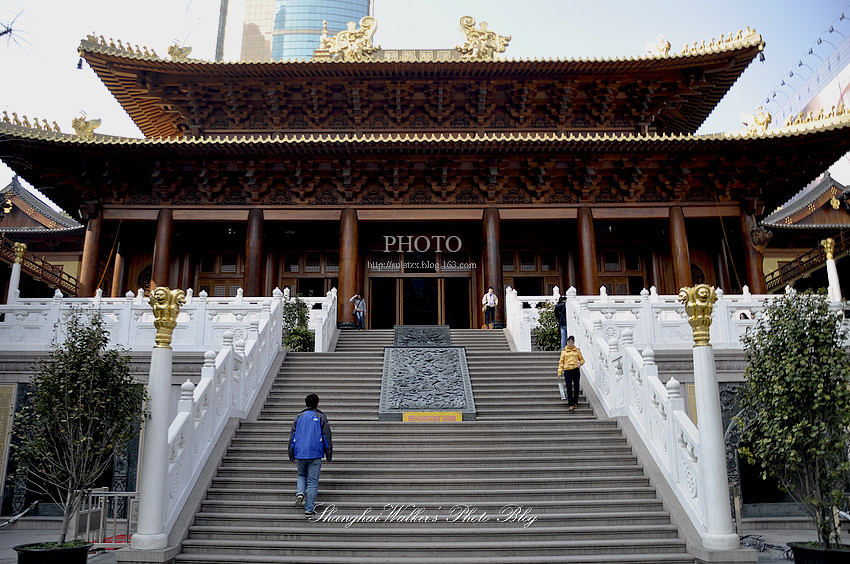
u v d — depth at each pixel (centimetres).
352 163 2941
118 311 1875
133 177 2972
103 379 1094
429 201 3033
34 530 1652
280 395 1677
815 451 981
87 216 2956
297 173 2923
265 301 1989
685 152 2847
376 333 2470
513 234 3372
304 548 1026
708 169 2964
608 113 3344
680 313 1842
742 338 1159
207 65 3072
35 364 1773
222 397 1380
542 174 2956
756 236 2939
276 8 9194
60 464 1052
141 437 1672
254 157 2866
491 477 1251
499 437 1400
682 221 2991
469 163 2969
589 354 1678
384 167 2942
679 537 1054
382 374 1786
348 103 3353
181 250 3325
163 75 3189
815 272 3391
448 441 1373
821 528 980
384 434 1430
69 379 1059
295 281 3331
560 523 1096
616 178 2991
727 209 3017
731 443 1648
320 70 3133
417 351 1939
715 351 1711
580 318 1767
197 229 3198
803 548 962
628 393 1393
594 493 1170
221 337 1848
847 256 3106
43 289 3559
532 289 3356
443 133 3375
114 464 1664
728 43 3075
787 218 4562
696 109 3578
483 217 3016
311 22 9069
